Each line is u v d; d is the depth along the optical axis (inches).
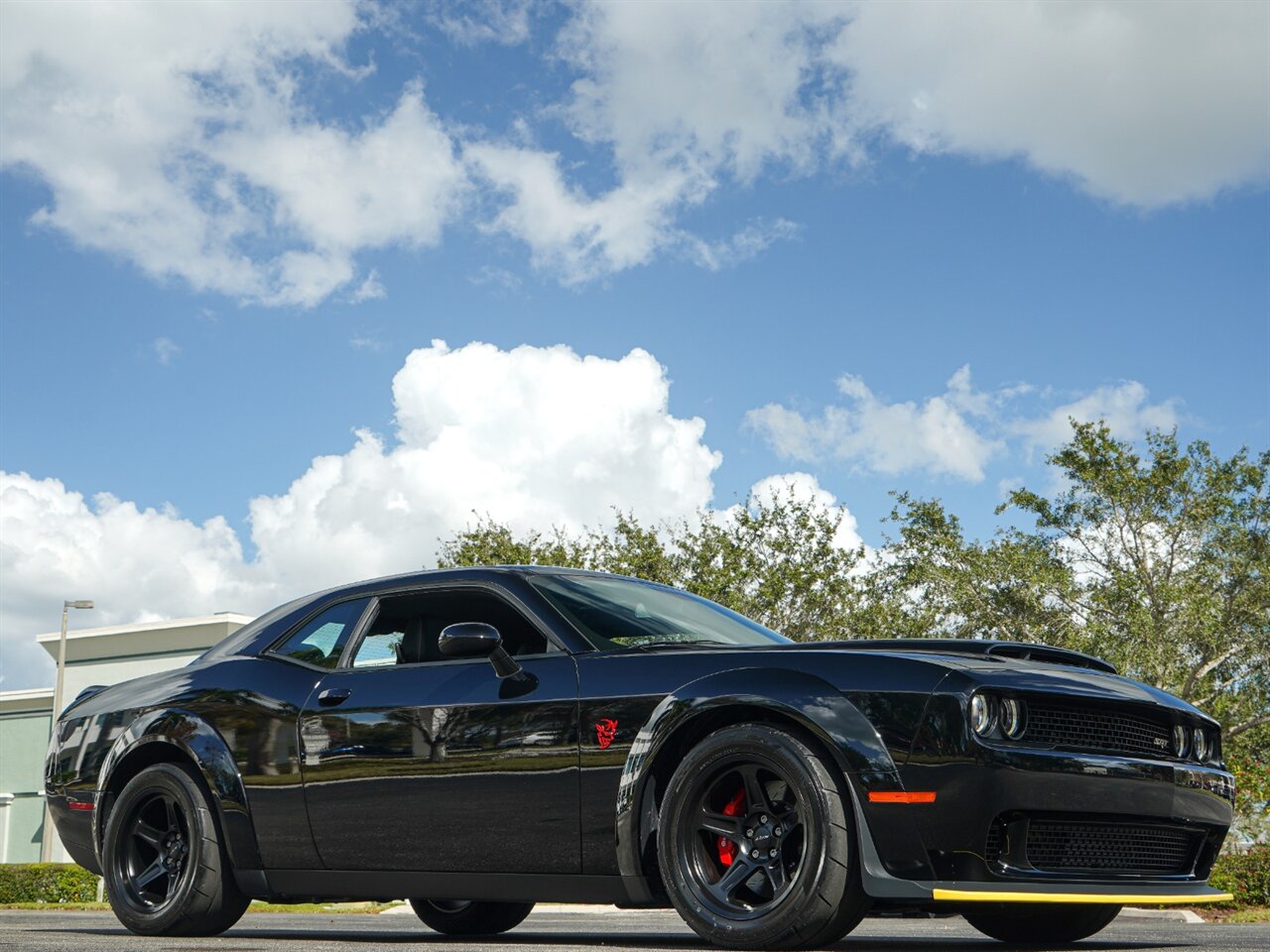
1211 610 941.8
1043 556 989.8
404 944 172.7
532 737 167.9
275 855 192.1
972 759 143.2
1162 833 160.1
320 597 208.2
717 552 1033.5
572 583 189.9
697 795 154.9
